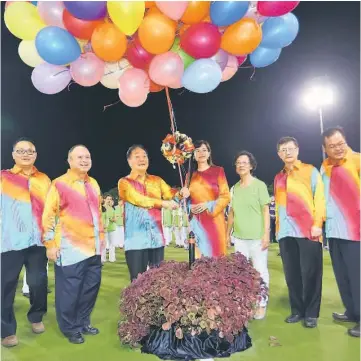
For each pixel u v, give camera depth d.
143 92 3.28
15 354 2.91
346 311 3.44
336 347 2.91
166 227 9.12
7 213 3.04
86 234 3.15
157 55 3.06
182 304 2.63
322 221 3.22
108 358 2.81
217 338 2.79
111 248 6.99
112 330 3.37
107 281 5.29
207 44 2.89
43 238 3.06
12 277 3.06
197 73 2.96
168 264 3.17
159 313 2.78
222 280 2.75
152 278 2.90
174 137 3.45
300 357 2.75
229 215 3.85
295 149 3.36
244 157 3.63
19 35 3.11
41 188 3.24
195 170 3.83
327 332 3.20
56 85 3.20
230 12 2.79
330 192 3.27
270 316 3.63
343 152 3.19
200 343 2.76
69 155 3.21
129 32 2.79
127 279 5.42
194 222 3.72
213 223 3.66
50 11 2.93
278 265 6.13
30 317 3.32
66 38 2.90
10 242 3.03
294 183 3.35
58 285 3.14
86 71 3.09
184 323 2.62
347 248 3.19
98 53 2.97
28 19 3.01
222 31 3.13
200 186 3.70
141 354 2.86
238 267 2.99
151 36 2.84
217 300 2.63
